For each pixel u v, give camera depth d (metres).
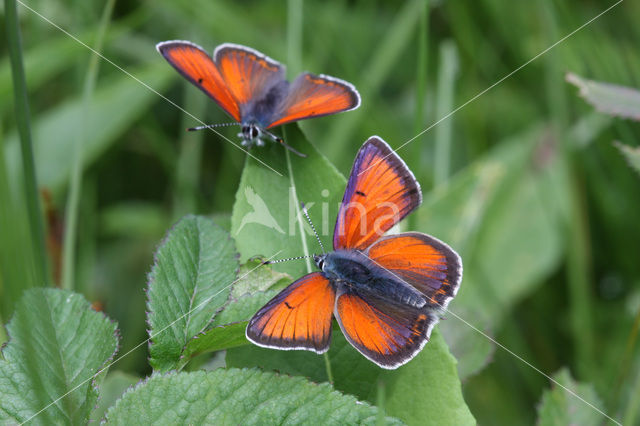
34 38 0.38
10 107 0.37
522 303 0.37
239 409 0.28
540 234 0.37
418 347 0.29
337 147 0.38
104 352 0.28
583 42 0.38
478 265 0.37
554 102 0.37
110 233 0.38
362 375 0.29
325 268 0.30
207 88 0.30
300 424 0.28
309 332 0.29
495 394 0.35
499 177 0.38
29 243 0.32
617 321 0.37
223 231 0.29
